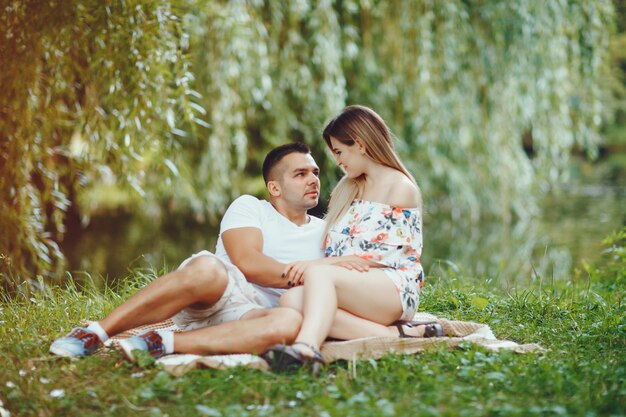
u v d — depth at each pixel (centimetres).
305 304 327
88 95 626
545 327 408
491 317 436
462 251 1034
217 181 966
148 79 594
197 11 818
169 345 322
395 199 361
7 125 581
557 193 1741
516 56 994
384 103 1058
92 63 586
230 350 321
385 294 348
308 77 937
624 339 375
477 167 1106
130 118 599
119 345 314
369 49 1026
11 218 593
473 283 572
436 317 414
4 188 589
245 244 357
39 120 613
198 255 341
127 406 267
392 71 1033
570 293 502
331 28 907
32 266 719
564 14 974
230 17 791
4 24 559
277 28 911
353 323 342
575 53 997
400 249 360
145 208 1330
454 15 965
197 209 1056
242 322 324
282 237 370
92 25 579
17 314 418
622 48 1733
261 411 260
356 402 263
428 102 1008
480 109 1064
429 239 1134
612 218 1313
